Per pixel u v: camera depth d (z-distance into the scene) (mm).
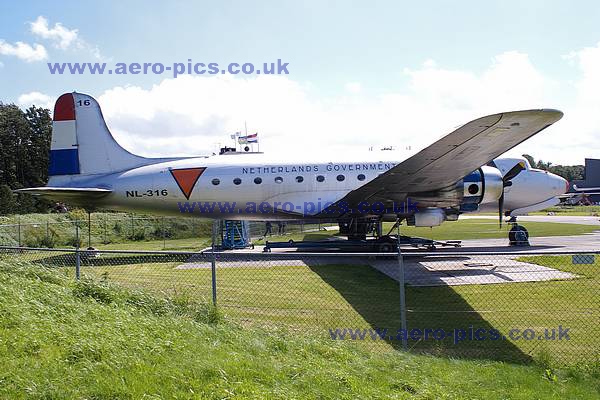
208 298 9859
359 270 14219
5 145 62219
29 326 5453
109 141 17578
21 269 8500
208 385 4590
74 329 5574
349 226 18297
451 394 5105
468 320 8648
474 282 11836
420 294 10781
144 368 4785
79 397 4109
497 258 15633
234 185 16984
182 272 14234
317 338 6977
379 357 6312
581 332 7816
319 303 10031
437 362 6246
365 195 16188
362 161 17625
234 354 5598
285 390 4727
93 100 17609
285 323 8438
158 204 17312
